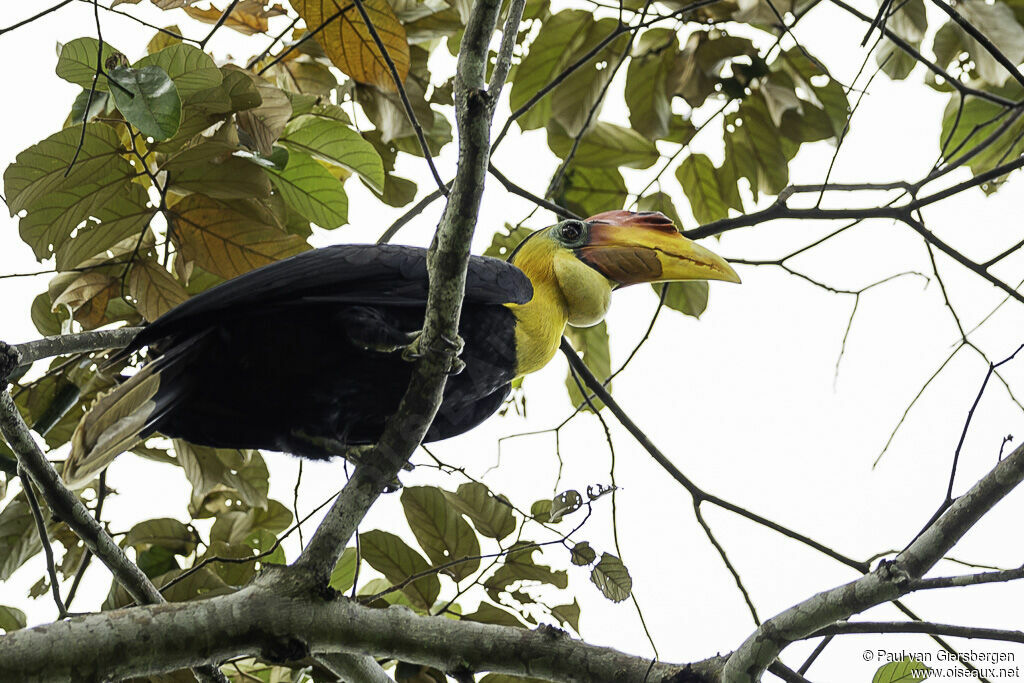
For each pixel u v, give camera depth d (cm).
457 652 711
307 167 1023
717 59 1234
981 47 1214
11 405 675
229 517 1091
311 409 807
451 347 691
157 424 773
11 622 984
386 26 991
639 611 766
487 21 638
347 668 765
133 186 898
